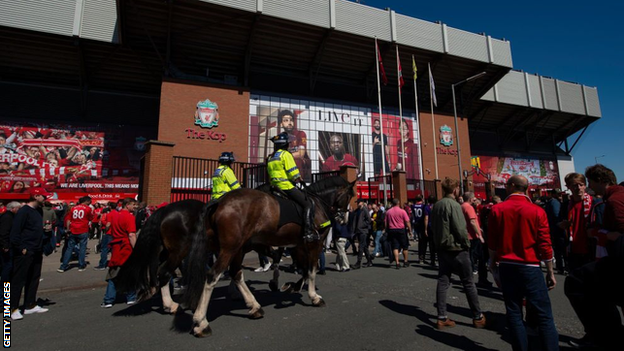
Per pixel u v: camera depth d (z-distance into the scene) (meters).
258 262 10.95
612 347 3.11
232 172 5.86
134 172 26.56
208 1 20.83
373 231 12.55
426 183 22.06
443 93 34.38
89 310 5.44
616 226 3.19
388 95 32.97
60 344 3.84
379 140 30.73
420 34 27.95
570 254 5.29
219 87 24.66
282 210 4.77
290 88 29.14
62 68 25.19
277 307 5.33
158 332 4.23
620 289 3.02
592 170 4.08
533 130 44.38
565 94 41.91
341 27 25.11
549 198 8.75
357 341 3.84
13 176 23.48
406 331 4.18
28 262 5.08
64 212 14.04
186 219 5.23
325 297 6.04
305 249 5.39
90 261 10.98
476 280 7.85
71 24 22.22
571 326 4.46
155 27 22.55
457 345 3.72
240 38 24.55
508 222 3.38
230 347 3.67
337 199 5.96
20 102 24.83
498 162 42.53
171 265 5.19
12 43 22.58
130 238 5.67
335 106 29.70
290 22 23.70
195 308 4.10
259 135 26.45
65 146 25.12
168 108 22.89
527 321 4.21
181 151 22.78
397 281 7.65
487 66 30.84
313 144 28.20
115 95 27.75
